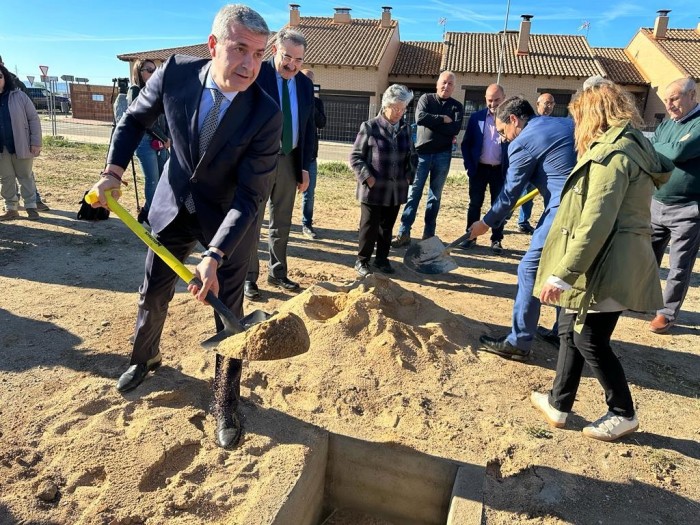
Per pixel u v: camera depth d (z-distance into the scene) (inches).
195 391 122.7
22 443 102.6
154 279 112.7
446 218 345.1
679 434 123.3
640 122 107.2
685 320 194.1
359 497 116.4
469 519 95.3
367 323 151.5
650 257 106.3
